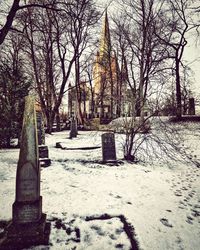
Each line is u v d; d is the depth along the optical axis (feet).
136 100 27.78
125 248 9.67
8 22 41.57
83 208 13.56
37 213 9.96
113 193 16.49
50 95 78.69
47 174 20.92
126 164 26.55
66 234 10.67
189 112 73.00
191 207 14.75
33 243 9.67
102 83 110.83
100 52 102.53
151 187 18.52
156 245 10.11
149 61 61.31
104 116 99.40
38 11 71.36
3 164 23.59
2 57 59.31
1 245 9.36
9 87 35.99
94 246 9.80
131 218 12.41
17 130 36.42
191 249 9.98
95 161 27.66
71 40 82.69
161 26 70.13
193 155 33.22
